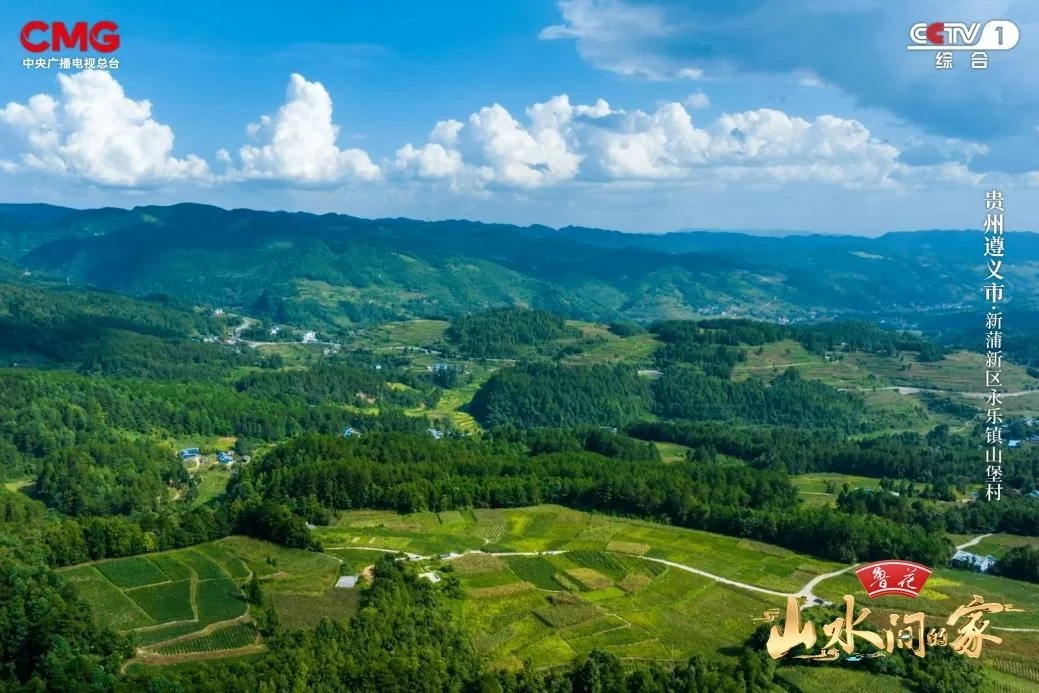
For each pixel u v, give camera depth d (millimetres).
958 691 141875
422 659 140375
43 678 130625
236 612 158625
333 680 130625
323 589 171875
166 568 178500
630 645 157250
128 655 140375
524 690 137250
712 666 146000
